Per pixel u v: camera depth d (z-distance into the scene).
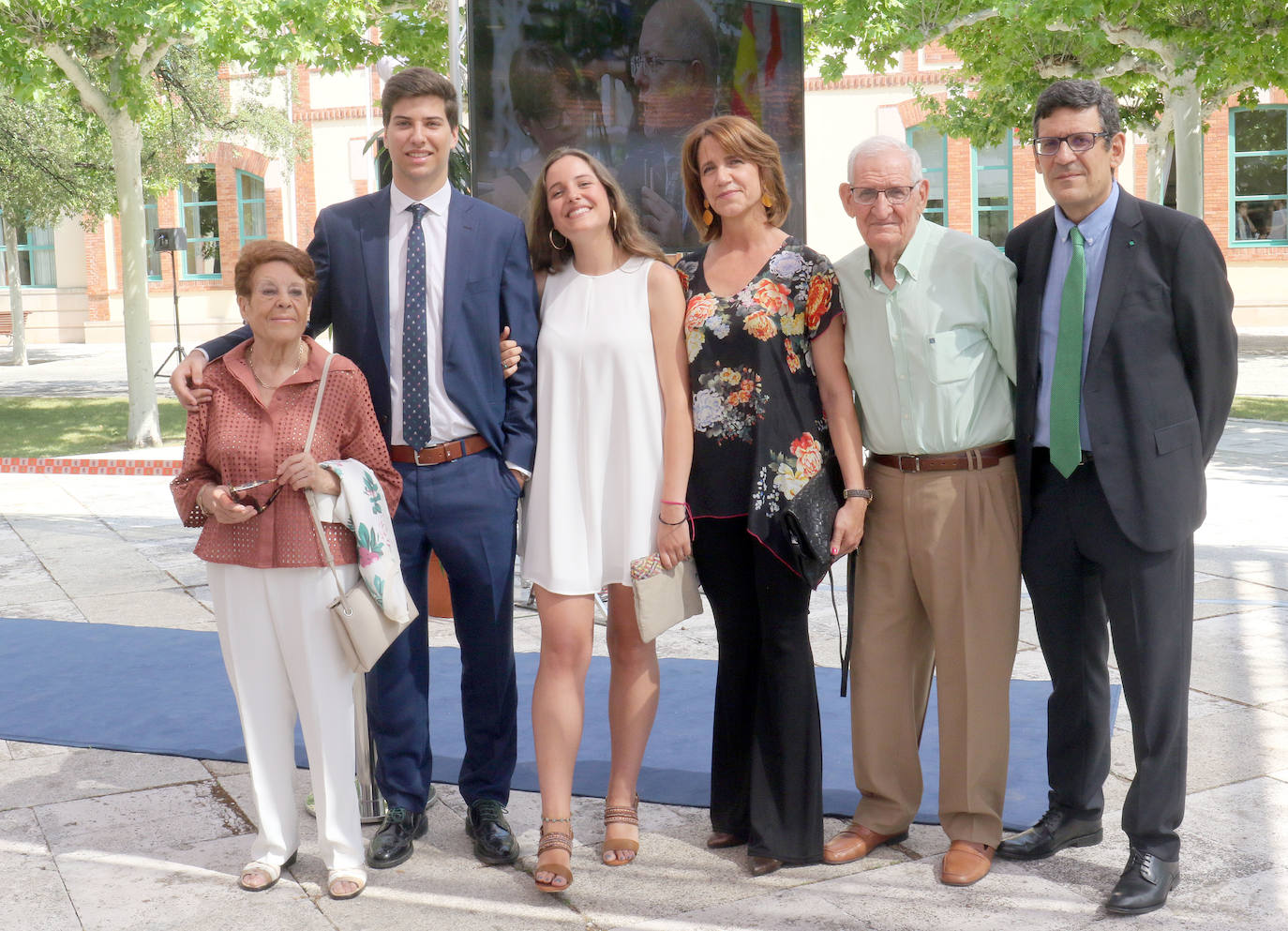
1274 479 9.30
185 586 6.61
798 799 3.23
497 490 3.35
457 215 3.34
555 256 3.40
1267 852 3.24
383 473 3.24
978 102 16.28
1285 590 6.04
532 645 5.41
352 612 3.06
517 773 3.96
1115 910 2.94
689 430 3.23
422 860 3.37
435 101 3.27
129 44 10.84
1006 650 3.19
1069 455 3.01
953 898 3.06
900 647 3.30
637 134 6.45
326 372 3.15
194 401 3.12
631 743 3.37
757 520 3.11
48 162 17.02
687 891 3.14
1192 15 11.74
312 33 10.19
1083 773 3.29
